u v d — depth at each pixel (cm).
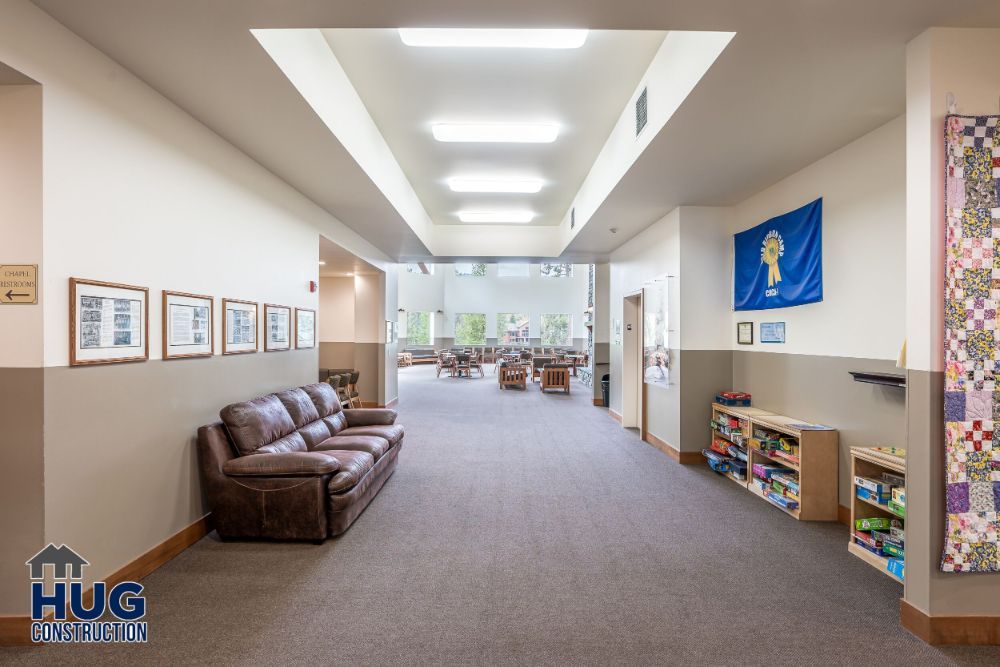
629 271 730
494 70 358
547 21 222
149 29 227
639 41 325
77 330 231
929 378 226
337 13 216
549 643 220
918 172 231
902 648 220
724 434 497
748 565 298
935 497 225
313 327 520
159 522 292
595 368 977
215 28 226
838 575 286
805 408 413
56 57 221
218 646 216
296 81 281
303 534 321
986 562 222
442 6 211
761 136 346
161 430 293
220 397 354
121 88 259
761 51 242
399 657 209
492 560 303
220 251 352
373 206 534
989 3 206
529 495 428
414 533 344
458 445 616
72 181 230
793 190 425
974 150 224
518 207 751
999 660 212
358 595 260
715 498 422
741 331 517
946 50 225
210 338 339
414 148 511
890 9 210
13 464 215
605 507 399
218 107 304
